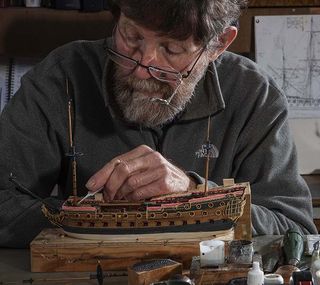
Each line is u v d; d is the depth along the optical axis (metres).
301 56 2.92
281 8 2.90
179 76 1.60
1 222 1.69
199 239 1.44
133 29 1.53
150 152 1.55
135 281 1.29
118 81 1.70
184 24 1.50
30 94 1.90
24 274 1.43
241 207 1.45
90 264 1.44
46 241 1.46
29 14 2.77
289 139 1.92
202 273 1.29
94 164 1.88
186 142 1.88
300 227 1.77
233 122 1.90
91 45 1.98
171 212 1.42
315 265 1.29
